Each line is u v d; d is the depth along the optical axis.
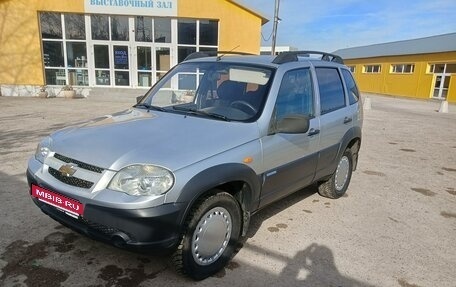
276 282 3.05
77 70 17.73
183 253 2.79
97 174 2.65
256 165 3.24
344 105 4.88
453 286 3.14
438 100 29.58
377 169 6.93
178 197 2.59
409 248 3.77
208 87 3.92
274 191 3.65
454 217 4.68
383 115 16.97
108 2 16.72
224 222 3.09
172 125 3.21
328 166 4.61
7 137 7.80
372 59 39.62
